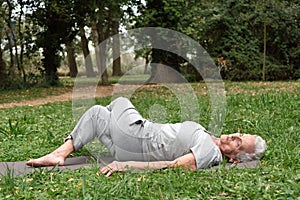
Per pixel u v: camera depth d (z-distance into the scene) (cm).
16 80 2130
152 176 413
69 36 2227
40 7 2133
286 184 378
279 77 2005
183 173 422
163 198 353
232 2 1978
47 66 2222
